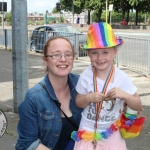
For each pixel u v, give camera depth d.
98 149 2.37
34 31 14.48
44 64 2.44
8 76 8.69
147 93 6.91
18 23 4.98
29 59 12.20
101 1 46.06
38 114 2.26
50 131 2.30
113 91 2.23
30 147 2.25
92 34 2.37
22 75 5.17
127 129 2.40
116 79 2.36
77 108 2.45
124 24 43.19
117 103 2.35
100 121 2.34
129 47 10.13
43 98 2.26
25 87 5.24
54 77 2.34
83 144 2.38
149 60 8.93
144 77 8.77
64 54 2.29
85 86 2.39
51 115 2.27
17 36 5.03
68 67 2.32
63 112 2.36
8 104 5.91
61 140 2.43
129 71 9.64
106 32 2.35
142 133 4.59
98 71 2.39
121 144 2.41
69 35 12.27
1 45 16.70
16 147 2.34
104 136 2.32
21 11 4.96
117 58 10.56
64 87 2.41
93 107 2.35
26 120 2.25
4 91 6.95
